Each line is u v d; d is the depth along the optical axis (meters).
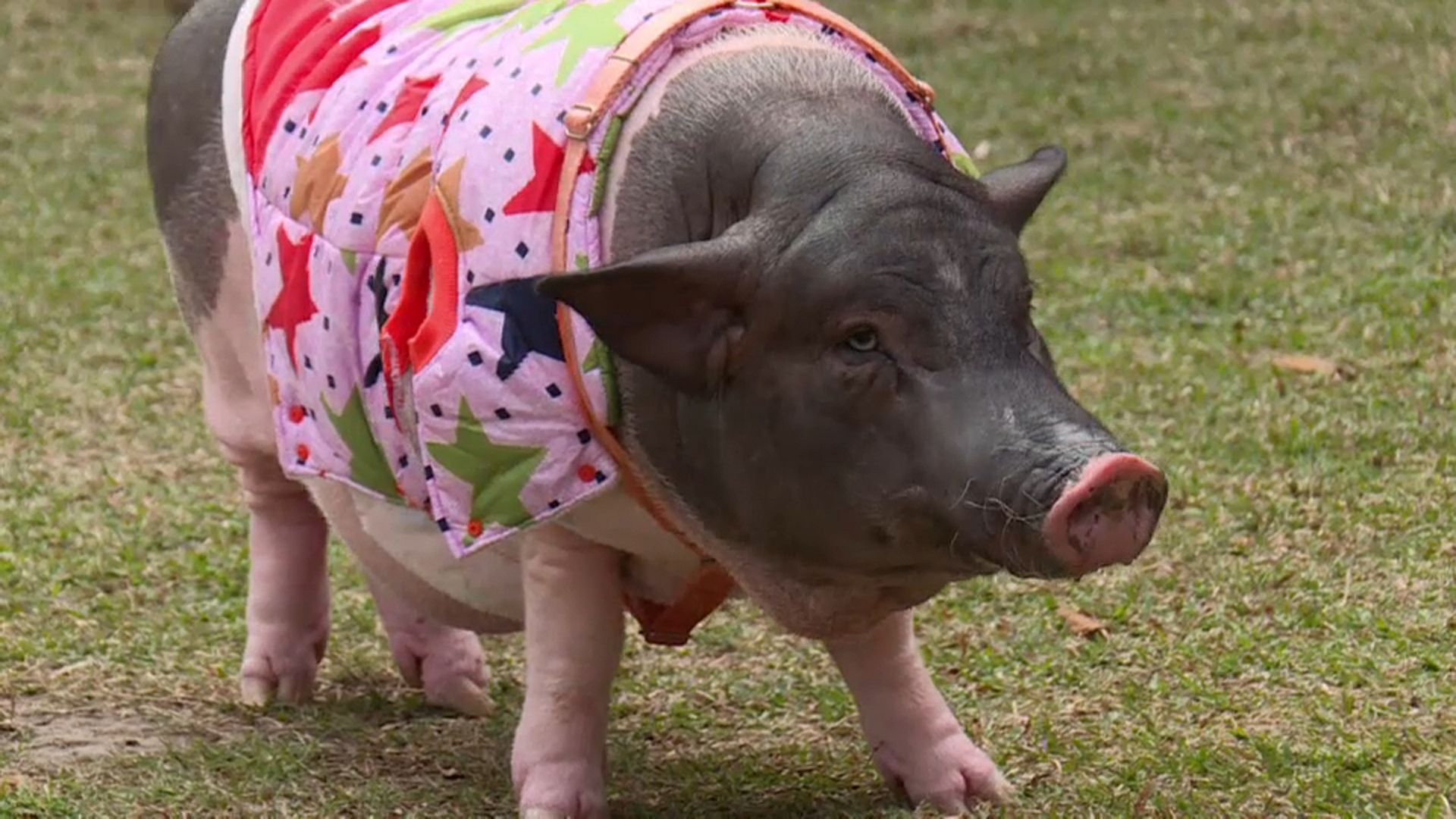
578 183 5.39
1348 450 9.21
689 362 5.14
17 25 20.05
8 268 13.05
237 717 7.18
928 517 4.92
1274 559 8.12
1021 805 6.03
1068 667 7.29
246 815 6.21
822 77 5.47
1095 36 17.75
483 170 5.49
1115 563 4.72
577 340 5.32
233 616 8.20
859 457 5.00
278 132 6.31
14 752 6.78
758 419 5.11
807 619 5.46
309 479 6.65
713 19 5.61
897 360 4.96
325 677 7.71
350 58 6.30
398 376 5.70
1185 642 7.43
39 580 8.52
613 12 5.64
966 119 15.77
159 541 9.00
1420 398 9.73
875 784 6.39
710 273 5.03
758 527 5.24
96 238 13.82
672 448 5.30
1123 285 11.87
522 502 5.47
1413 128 14.52
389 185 5.84
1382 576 7.88
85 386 11.04
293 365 6.16
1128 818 5.89
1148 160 14.49
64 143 16.33
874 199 5.07
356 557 6.67
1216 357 10.58
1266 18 17.56
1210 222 12.98
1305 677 7.06
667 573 5.91
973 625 7.75
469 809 6.27
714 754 6.75
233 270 6.89
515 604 6.18
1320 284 11.57
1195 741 6.54
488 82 5.68
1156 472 4.64
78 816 6.16
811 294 5.00
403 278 5.71
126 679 7.52
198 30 7.10
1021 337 5.04
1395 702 6.79
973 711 6.93
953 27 18.45
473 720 7.23
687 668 7.55
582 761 5.90
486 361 5.40
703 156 5.35
